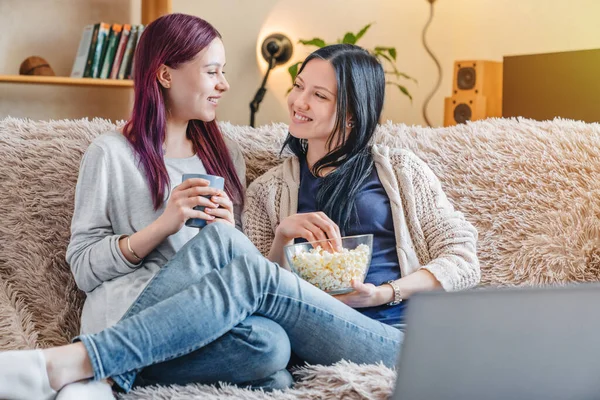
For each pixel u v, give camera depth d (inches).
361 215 74.4
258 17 162.7
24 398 53.9
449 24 167.5
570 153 76.5
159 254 70.9
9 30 151.3
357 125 76.2
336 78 75.1
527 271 72.9
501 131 80.6
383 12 168.2
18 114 152.0
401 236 73.7
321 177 76.6
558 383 44.9
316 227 70.1
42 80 142.7
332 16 166.4
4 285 73.1
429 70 169.2
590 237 72.4
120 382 57.2
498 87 148.6
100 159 71.8
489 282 74.0
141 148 72.7
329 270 66.3
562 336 43.9
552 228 73.4
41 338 70.3
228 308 59.1
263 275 61.1
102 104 156.4
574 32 145.9
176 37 73.9
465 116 147.0
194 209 68.1
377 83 77.0
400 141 82.0
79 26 154.9
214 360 59.9
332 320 62.6
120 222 71.9
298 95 76.2
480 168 78.3
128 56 147.3
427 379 43.6
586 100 124.9
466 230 73.7
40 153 78.3
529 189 76.0
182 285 62.0
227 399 55.6
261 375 60.3
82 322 69.4
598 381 45.4
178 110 75.8
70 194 77.0
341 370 57.2
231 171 78.5
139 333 57.0
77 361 55.3
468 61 147.1
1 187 76.9
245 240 66.1
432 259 74.0
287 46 161.2
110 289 68.3
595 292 43.7
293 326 62.4
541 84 130.3
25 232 75.5
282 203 77.0
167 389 58.1
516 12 156.4
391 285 69.6
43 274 73.9
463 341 43.0
